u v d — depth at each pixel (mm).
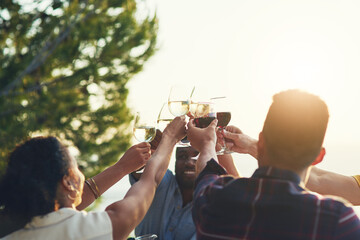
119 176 1748
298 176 1189
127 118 8906
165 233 2232
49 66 7828
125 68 8617
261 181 1170
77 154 8555
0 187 1346
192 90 1878
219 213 1186
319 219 1089
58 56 7695
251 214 1145
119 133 8906
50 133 8078
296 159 1184
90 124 8641
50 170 1355
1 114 7086
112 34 8305
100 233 1357
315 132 1169
